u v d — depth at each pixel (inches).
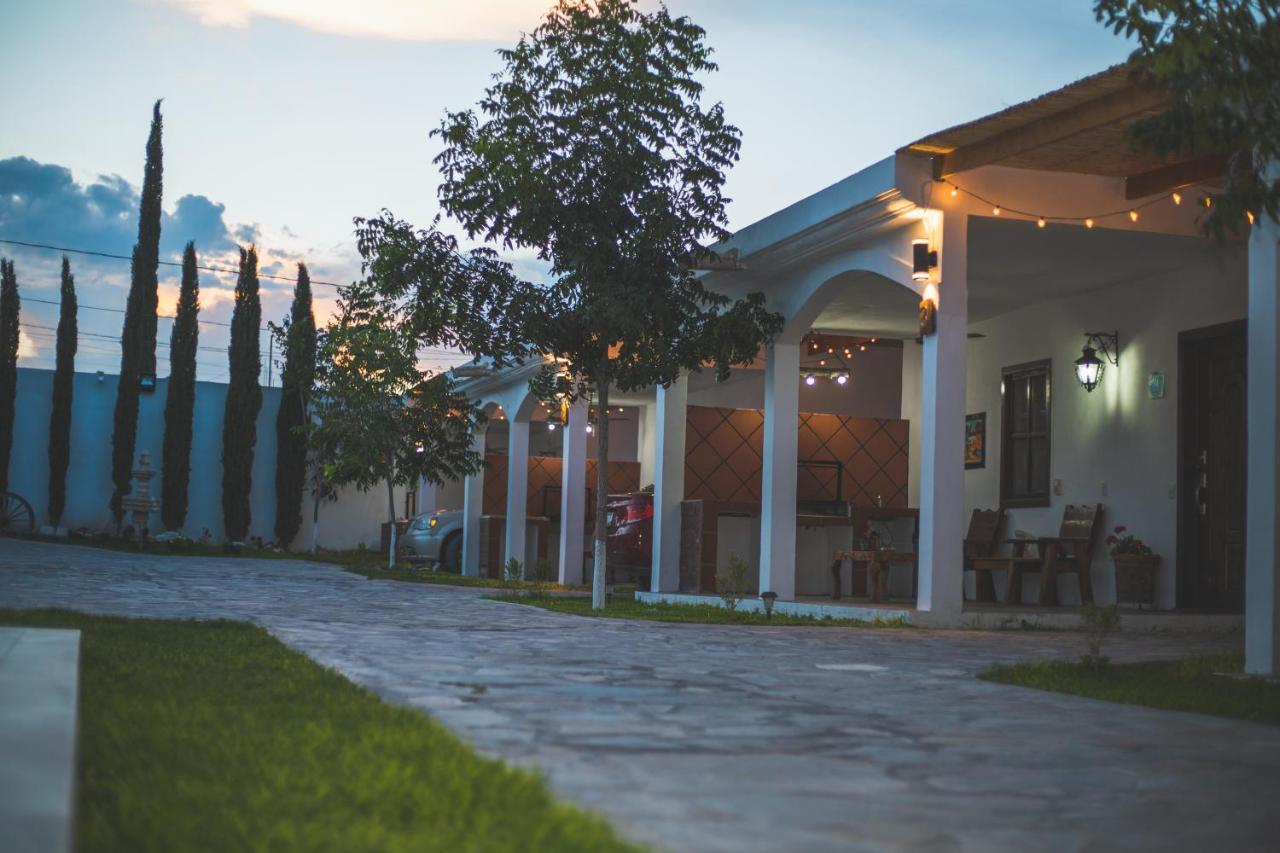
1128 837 146.4
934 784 171.2
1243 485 534.6
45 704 167.5
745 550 718.5
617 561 788.0
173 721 185.9
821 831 141.6
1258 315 332.8
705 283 655.1
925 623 482.9
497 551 1018.1
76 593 534.0
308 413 1378.0
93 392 1342.3
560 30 568.7
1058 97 401.1
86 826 119.8
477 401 1082.1
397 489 1445.6
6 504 1290.6
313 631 387.9
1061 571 593.0
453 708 225.0
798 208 549.0
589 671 294.5
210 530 1376.7
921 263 479.8
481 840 121.9
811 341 777.6
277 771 151.3
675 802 152.9
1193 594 556.1
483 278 613.6
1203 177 464.8
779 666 322.7
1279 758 198.7
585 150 568.1
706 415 752.3
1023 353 672.4
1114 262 561.3
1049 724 229.9
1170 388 572.1
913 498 778.8
